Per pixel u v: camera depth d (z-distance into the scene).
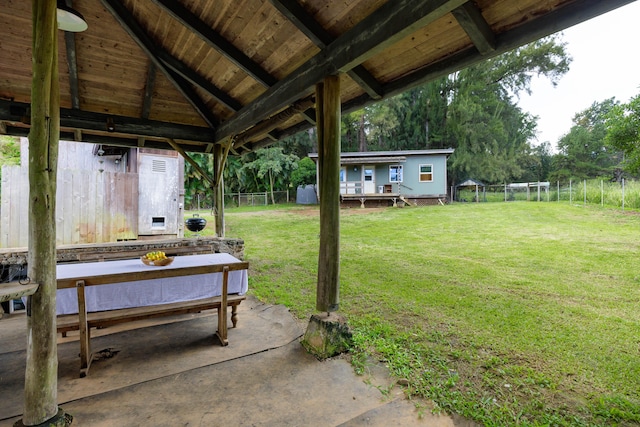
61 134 4.53
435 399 1.99
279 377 2.25
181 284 2.89
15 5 2.97
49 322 1.76
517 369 2.34
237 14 2.70
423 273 5.15
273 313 3.54
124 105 4.29
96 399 1.98
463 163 20.27
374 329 3.01
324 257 2.72
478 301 3.84
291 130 4.55
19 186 4.51
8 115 3.56
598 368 2.38
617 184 14.23
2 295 1.48
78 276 2.32
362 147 23.58
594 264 5.46
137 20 3.31
